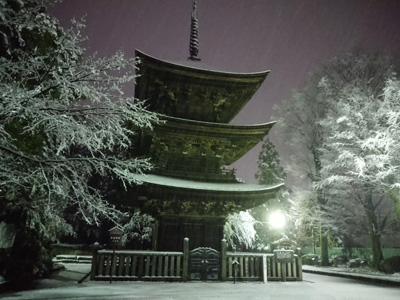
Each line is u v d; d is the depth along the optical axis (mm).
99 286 9875
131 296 8195
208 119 16156
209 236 13875
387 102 18406
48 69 6059
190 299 8008
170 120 13836
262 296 8844
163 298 8055
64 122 5805
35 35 8469
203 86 15641
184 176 14570
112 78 6574
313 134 30062
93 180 24594
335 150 23141
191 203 13656
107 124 6691
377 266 22391
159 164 14477
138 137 15195
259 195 13945
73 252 27391
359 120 19438
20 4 6941
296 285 11945
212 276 11992
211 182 14711
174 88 15430
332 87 25406
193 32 18766
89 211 7074
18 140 8070
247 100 17156
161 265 11656
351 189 23875
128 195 13391
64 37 6230
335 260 30016
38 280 10828
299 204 29438
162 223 13523
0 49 7871
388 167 18328
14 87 5707
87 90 6391
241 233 20891
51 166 6281
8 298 7434
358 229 26906
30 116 5871
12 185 6789
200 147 15258
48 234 10383
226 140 15156
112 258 11258
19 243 10039
